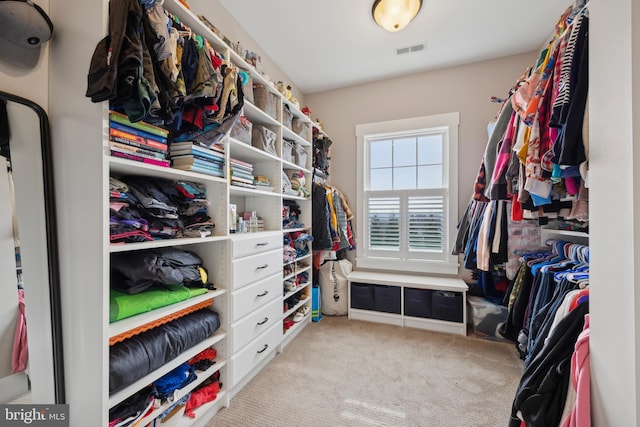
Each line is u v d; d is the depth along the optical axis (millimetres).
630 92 674
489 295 2400
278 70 2689
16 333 944
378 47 2369
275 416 1379
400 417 1380
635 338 658
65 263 973
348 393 1564
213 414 1383
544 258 1813
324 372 1776
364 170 3117
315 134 2846
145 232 1084
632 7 666
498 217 1998
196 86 1085
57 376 955
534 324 1346
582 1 1084
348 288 2797
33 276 960
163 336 1115
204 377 1306
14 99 904
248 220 1864
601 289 777
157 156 1104
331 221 2674
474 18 2008
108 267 901
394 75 2883
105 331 890
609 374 739
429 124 2793
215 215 1463
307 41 2279
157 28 889
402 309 2562
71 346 959
